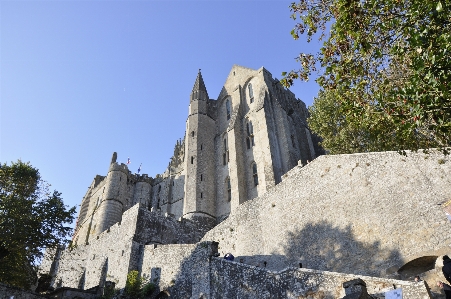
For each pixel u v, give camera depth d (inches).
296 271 653.9
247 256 1075.9
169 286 1017.5
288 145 1824.6
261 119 1881.2
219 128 2233.0
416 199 780.6
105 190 2460.6
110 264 1317.7
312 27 609.6
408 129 529.3
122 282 1167.0
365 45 533.3
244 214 1168.2
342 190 928.3
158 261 1120.8
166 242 1352.1
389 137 743.1
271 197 1109.1
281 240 1010.1
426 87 482.0
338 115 1336.1
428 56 474.9
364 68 636.7
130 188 2578.7
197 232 1519.4
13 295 874.8
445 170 762.2
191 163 2007.9
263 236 1067.9
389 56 663.1
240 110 2129.7
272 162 1715.1
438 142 703.7
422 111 479.2
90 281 1400.1
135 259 1205.7
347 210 892.6
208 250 879.1
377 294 523.8
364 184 887.7
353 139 1254.3
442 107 476.1
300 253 943.7
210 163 2039.9
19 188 1226.6
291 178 1077.8
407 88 483.8
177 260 1056.8
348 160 949.2
